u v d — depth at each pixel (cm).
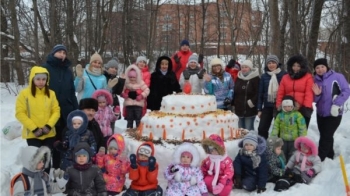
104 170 599
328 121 700
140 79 821
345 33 1691
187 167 573
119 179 600
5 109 1126
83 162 524
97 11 2305
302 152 641
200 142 642
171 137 660
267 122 769
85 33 2652
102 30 2378
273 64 770
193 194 557
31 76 606
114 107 762
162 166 623
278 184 603
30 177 495
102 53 2200
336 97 687
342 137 836
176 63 951
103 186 537
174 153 575
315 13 1689
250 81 812
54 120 613
